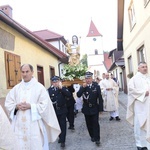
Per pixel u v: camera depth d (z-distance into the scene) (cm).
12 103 365
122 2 1373
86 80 565
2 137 178
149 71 930
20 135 348
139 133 482
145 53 986
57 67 1423
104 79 921
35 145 344
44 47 1062
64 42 2106
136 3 1085
